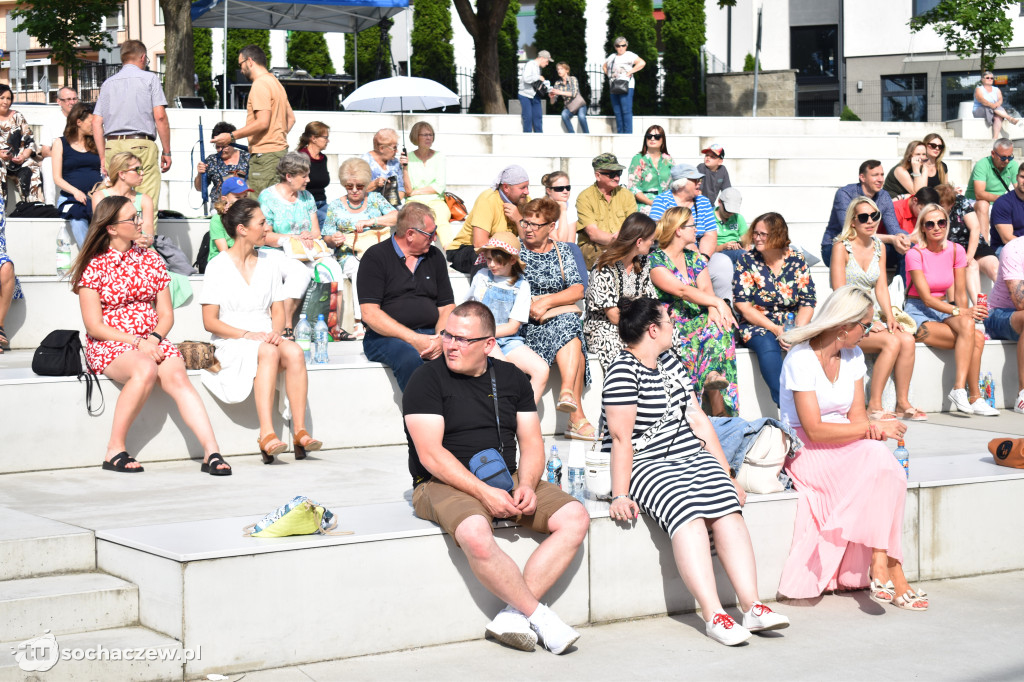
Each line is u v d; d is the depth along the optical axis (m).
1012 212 9.99
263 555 4.22
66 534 4.57
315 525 4.46
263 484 5.75
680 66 22.67
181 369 6.18
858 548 5.46
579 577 4.89
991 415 8.49
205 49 24.72
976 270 9.51
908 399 8.54
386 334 6.84
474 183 13.84
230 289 6.60
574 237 8.77
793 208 13.84
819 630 4.92
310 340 7.97
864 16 27.59
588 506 5.12
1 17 34.41
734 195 10.36
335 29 19.14
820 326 5.27
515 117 16.89
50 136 11.84
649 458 5.09
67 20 19.92
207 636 4.12
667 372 5.16
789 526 5.36
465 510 4.47
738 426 5.41
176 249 8.91
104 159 9.27
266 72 10.24
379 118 15.44
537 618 4.53
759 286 7.87
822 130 18.16
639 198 11.05
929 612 5.22
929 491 5.77
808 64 28.70
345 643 4.39
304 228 8.80
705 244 8.82
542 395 7.30
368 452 6.80
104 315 6.29
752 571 4.84
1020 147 16.89
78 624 4.26
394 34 24.22
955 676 4.33
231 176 9.65
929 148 11.29
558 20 23.86
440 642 4.60
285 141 10.35
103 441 6.25
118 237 6.27
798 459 5.45
